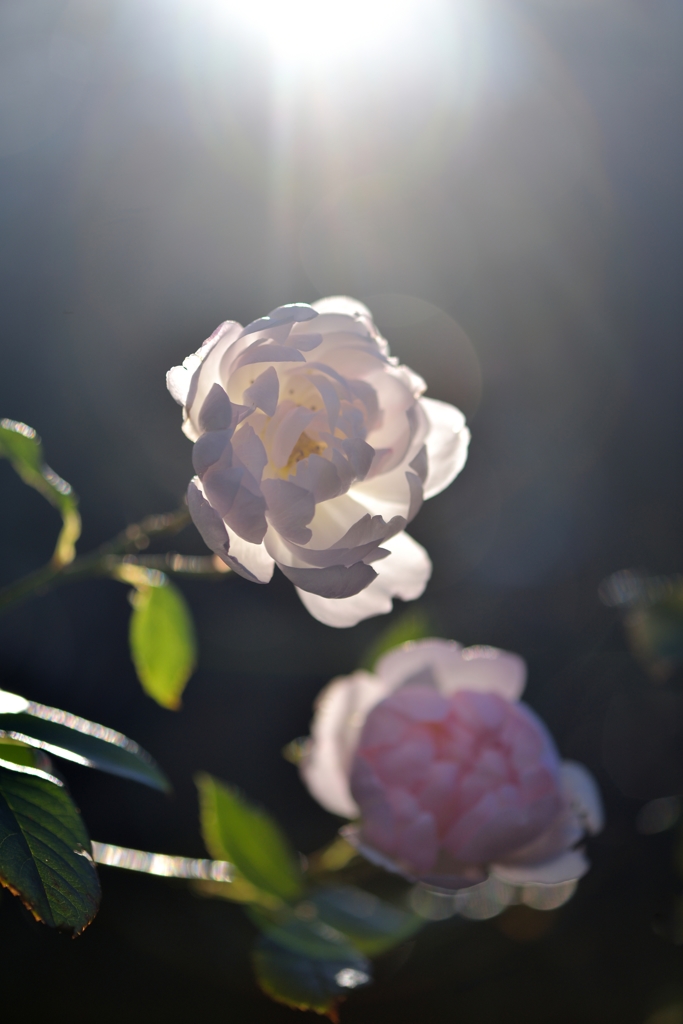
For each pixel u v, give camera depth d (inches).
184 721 26.6
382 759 16.6
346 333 15.8
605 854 20.6
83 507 29.4
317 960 16.5
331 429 15.6
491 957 19.3
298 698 27.4
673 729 24.6
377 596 16.1
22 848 14.4
